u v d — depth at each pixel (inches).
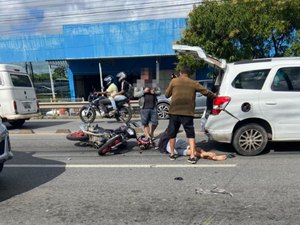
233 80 269.0
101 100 509.4
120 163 267.6
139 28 940.0
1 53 1035.9
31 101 525.0
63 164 271.1
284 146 301.6
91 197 195.0
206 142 330.0
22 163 278.2
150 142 317.4
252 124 269.7
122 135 306.8
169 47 929.5
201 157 273.1
